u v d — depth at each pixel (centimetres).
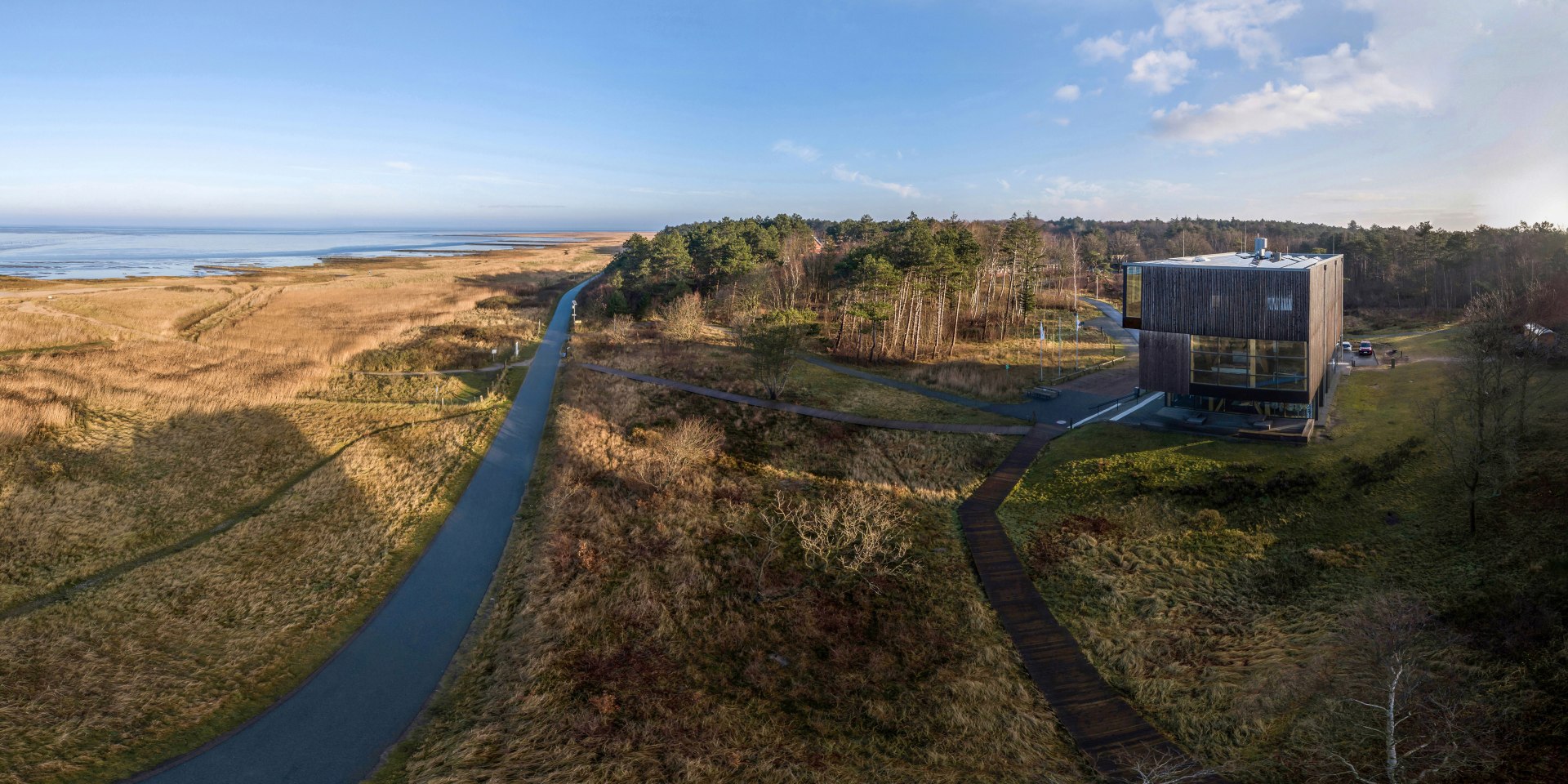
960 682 2967
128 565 3994
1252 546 3722
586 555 3862
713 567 3869
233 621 3366
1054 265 14500
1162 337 5381
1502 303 5666
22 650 3123
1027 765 2505
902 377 7588
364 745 2606
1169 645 3152
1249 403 5325
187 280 14475
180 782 2391
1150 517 4094
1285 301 4875
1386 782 2139
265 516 4394
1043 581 3731
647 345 8400
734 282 10312
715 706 2817
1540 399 4359
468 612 3484
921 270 8506
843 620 3441
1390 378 6006
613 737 2591
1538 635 2522
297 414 6212
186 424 5875
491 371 7650
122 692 2834
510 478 4991
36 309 9300
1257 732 2539
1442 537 3375
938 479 4997
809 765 2494
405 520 4309
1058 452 5097
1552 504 3241
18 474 4825
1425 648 2677
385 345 8731
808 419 6025
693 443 5041
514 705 2789
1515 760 2111
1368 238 12962
